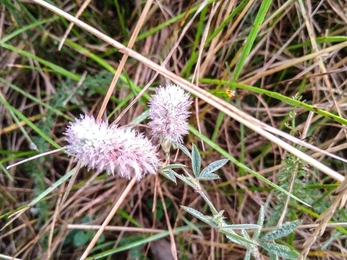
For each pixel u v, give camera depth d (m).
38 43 0.14
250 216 0.13
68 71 0.13
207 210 0.13
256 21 0.10
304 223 0.12
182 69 0.14
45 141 0.13
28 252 0.13
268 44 0.14
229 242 0.13
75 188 0.13
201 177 0.09
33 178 0.14
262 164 0.13
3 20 0.14
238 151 0.14
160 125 0.08
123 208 0.14
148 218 0.14
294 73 0.13
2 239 0.13
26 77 0.14
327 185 0.11
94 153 0.07
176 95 0.08
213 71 0.13
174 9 0.14
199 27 0.12
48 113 0.14
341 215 0.12
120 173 0.08
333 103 0.12
